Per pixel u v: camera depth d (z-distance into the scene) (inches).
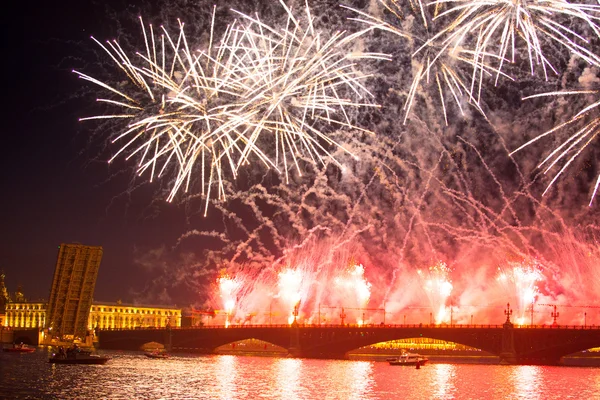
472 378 4527.6
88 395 3457.2
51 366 5007.4
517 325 5836.6
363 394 3651.6
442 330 5954.7
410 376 4655.5
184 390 3705.7
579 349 5556.1
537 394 3715.6
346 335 6358.3
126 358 6373.0
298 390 3784.5
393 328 6112.2
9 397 3348.9
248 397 3481.8
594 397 3609.7
